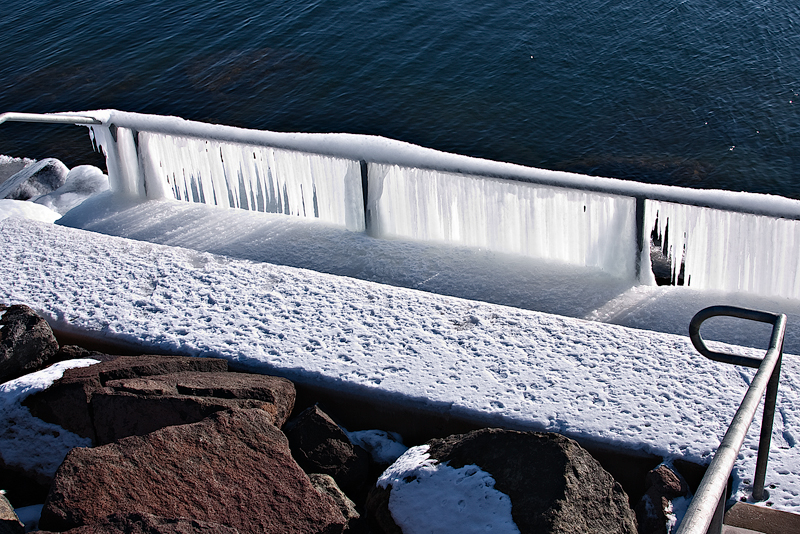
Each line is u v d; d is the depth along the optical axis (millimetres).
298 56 11922
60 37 13453
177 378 2789
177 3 14258
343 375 2848
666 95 10164
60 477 2307
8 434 2736
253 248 4434
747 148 9164
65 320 3283
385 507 2332
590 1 12609
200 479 2336
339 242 4426
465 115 10203
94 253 3828
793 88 10016
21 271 3693
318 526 2225
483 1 12953
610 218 3842
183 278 3564
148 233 4695
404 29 12336
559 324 3070
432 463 2377
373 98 10750
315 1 13523
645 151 9266
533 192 3934
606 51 11211
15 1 15367
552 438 2314
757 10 11820
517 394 2703
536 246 4137
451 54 11539
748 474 2311
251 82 11422
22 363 3027
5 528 2273
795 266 3629
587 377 2760
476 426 2662
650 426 2518
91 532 2072
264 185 4688
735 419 1542
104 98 11453
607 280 3975
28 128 10648
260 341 3072
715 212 3617
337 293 3375
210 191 4906
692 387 2670
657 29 11617
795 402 2559
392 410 2775
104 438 2676
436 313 3189
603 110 10008
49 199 6930
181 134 4602
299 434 2639
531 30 11945
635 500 2553
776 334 1888
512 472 2262
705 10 11984
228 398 2676
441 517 2225
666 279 4633
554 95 10391
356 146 4148
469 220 4199
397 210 4352
